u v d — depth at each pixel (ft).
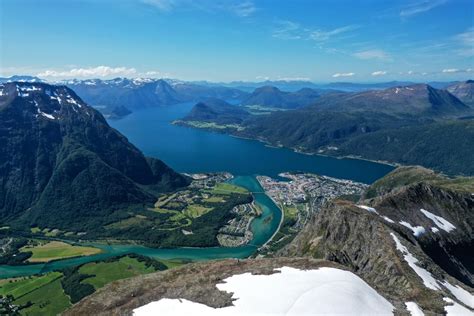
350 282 257.75
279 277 270.46
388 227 423.64
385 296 269.85
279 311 224.94
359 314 223.71
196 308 244.01
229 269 305.73
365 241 415.85
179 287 280.72
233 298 248.32
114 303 275.18
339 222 467.11
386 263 353.31
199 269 313.53
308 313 219.41
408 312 248.32
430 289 306.55
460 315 272.51
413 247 388.78
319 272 272.51
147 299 271.49
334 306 225.76
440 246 467.93
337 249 435.12
